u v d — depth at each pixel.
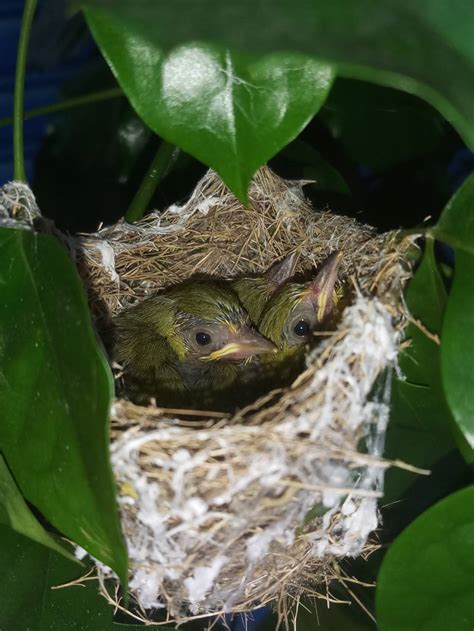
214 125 0.11
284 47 0.08
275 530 0.14
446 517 0.12
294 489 0.14
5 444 0.12
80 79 0.23
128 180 0.23
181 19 0.08
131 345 0.19
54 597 0.15
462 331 0.11
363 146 0.20
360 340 0.14
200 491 0.14
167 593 0.14
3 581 0.15
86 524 0.12
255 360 0.19
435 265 0.13
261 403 0.15
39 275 0.12
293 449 0.14
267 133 0.11
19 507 0.13
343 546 0.15
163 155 0.18
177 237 0.19
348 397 0.14
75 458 0.12
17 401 0.12
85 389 0.11
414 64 0.09
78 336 0.11
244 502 0.14
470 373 0.11
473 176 0.12
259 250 0.20
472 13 0.09
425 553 0.12
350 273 0.17
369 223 0.21
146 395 0.18
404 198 0.21
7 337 0.12
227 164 0.11
